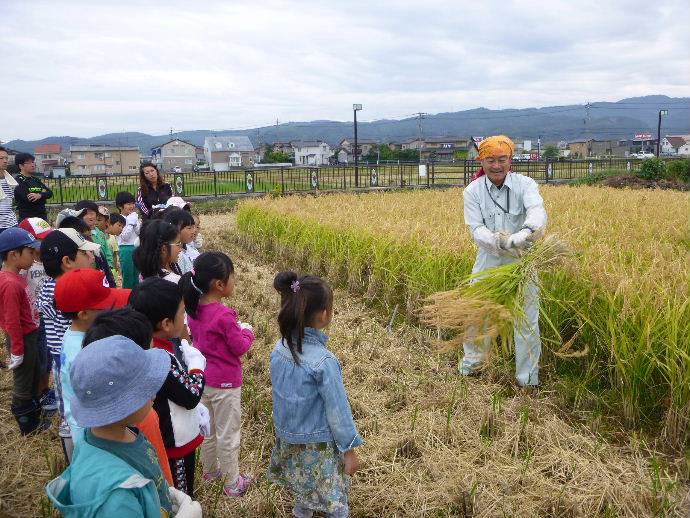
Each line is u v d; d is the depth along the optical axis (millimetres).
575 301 5508
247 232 14039
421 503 3764
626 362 4648
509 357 5883
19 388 4637
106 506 1912
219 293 3750
